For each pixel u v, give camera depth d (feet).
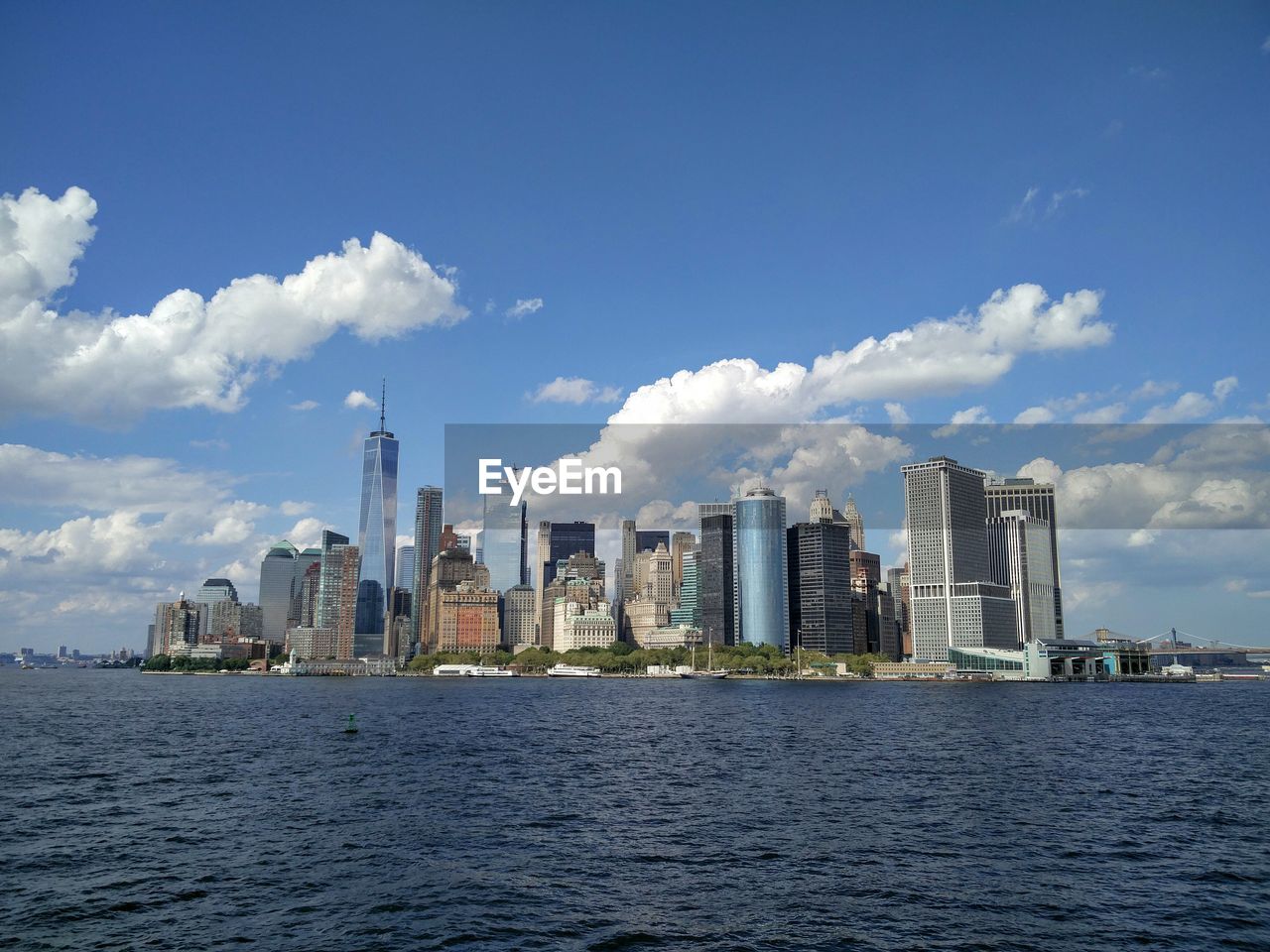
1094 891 201.77
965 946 167.43
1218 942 170.09
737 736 579.07
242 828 264.31
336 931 174.19
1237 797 323.78
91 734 578.66
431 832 259.60
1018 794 328.90
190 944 167.12
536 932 174.09
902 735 587.68
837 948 166.61
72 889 201.16
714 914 184.85
